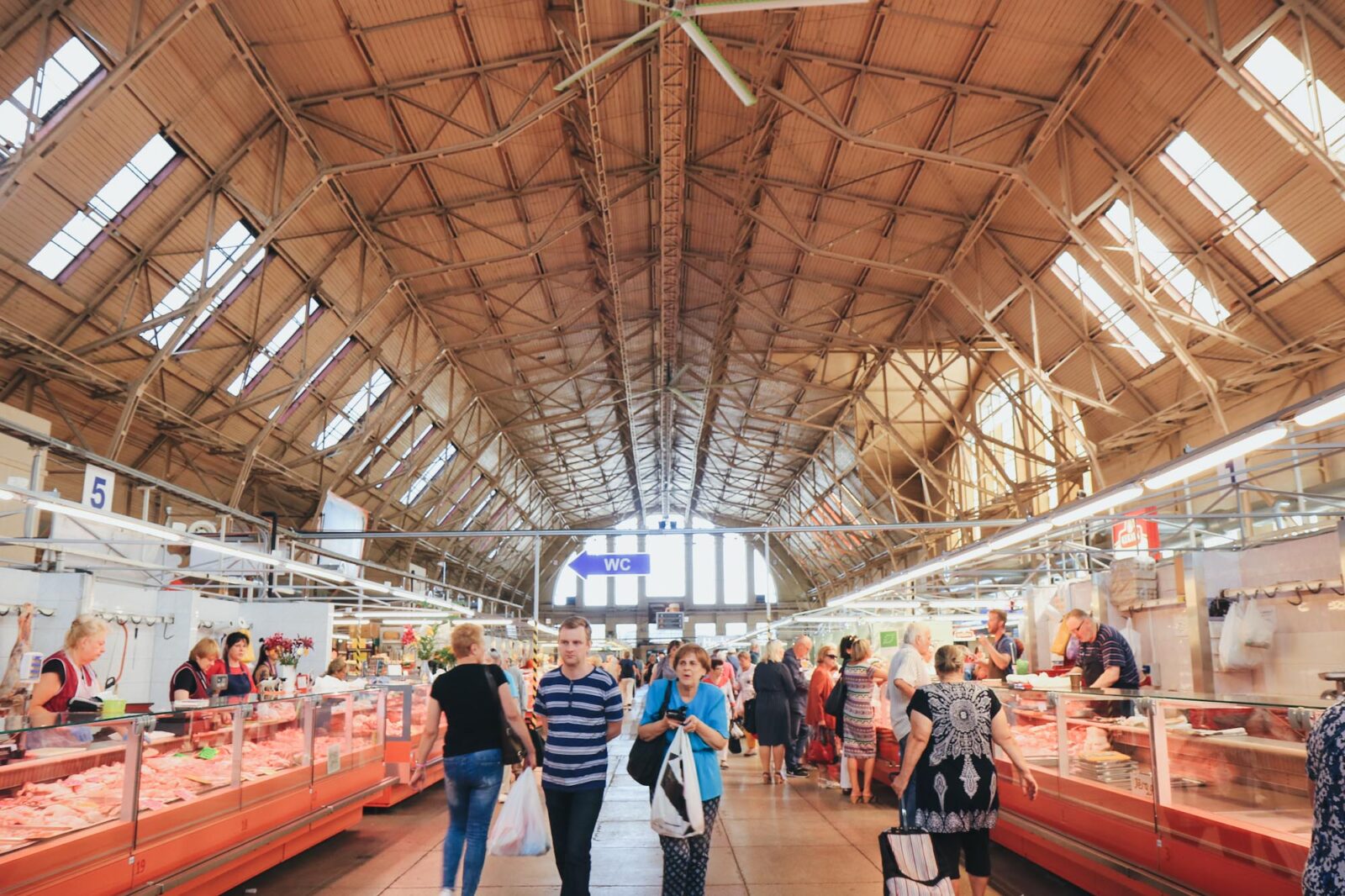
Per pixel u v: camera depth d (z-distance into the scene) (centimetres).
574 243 1769
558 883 573
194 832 466
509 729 489
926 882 397
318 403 1775
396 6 1123
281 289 1452
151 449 1521
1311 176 1038
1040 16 1098
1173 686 831
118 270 1195
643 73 1338
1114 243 1330
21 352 1162
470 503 2895
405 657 1417
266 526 1377
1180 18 985
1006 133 1288
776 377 2331
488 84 1279
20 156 925
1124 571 889
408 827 750
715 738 454
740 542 4812
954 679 464
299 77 1186
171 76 1045
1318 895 213
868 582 3628
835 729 1005
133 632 1101
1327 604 686
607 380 2558
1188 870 417
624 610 4753
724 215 1692
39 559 1134
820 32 1196
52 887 366
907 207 1509
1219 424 1308
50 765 382
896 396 2356
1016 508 1948
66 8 916
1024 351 1711
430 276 1734
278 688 878
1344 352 1165
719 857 638
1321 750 221
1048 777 559
